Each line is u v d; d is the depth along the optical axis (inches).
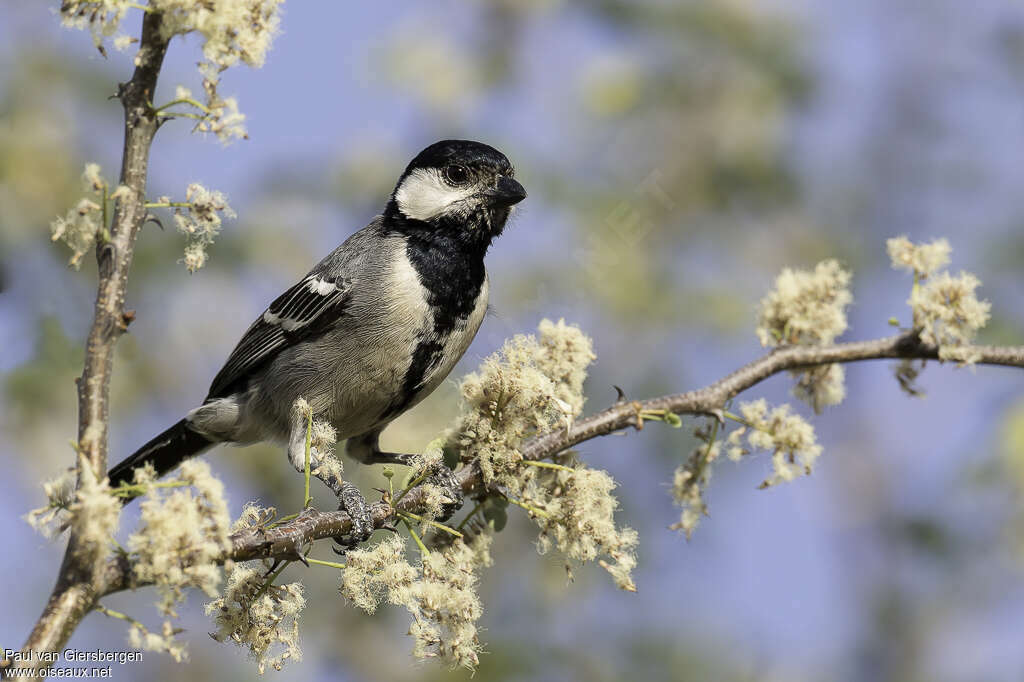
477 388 254.4
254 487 443.2
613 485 249.6
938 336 260.5
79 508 173.5
